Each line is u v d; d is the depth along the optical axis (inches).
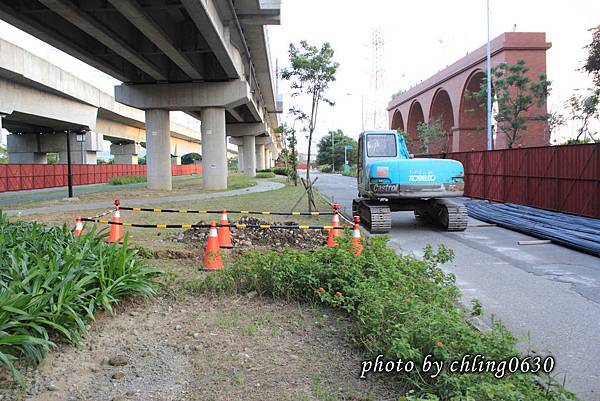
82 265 228.8
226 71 1112.8
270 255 281.0
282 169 2731.3
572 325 240.5
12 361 174.4
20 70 1201.4
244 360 186.7
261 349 197.2
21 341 163.9
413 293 220.4
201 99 1194.6
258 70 1528.1
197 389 164.6
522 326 239.0
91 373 175.6
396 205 576.1
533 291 301.3
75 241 266.2
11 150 2086.6
